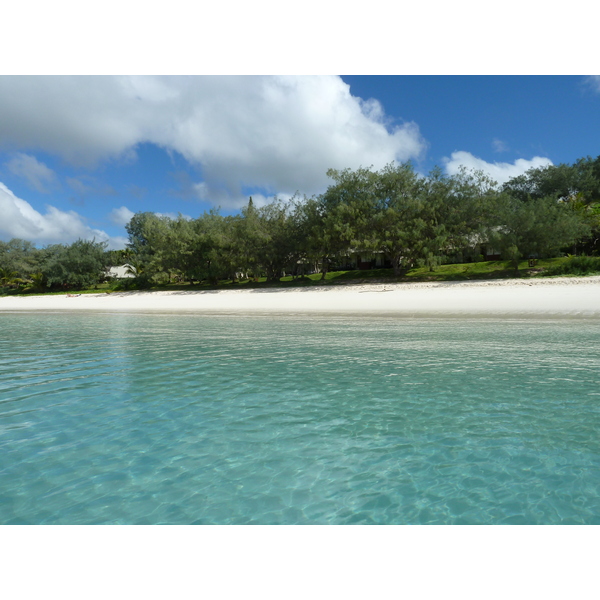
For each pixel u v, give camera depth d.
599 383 7.87
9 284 67.31
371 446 5.44
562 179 58.38
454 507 4.08
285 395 7.66
